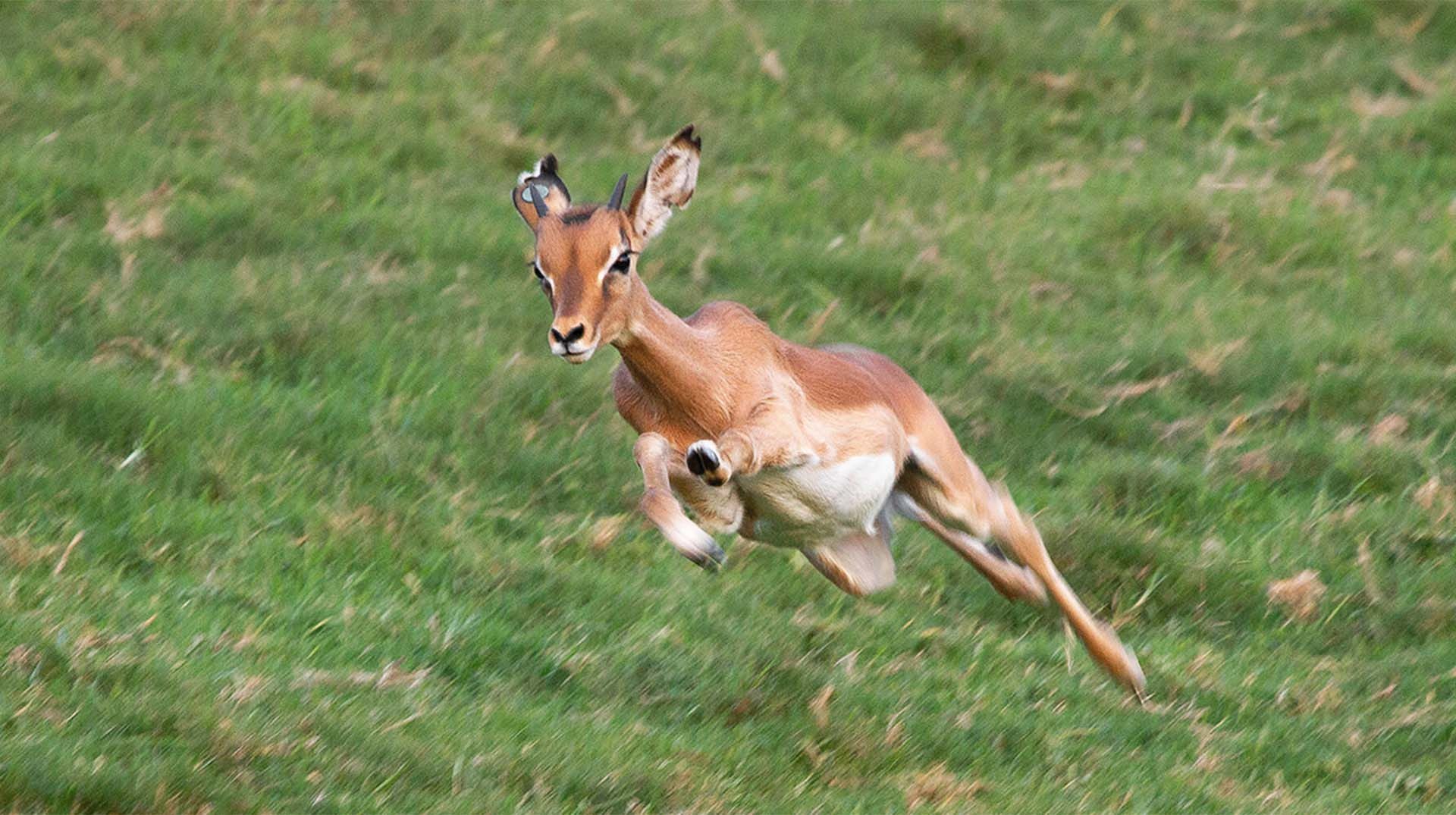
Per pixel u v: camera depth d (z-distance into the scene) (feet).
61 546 59.77
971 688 59.67
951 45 115.24
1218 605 67.72
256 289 79.71
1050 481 74.69
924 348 81.92
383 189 92.12
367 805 46.03
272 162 92.48
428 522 66.08
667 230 90.84
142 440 67.26
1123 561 69.00
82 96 94.79
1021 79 113.70
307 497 67.00
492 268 86.02
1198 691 61.21
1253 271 93.81
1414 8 124.88
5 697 48.78
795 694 57.16
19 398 67.87
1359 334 85.92
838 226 94.99
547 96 104.17
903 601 66.59
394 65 104.78
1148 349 83.61
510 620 60.80
